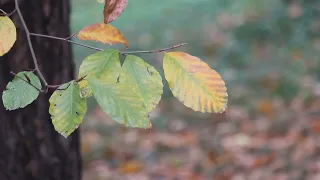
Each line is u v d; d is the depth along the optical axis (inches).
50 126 117.0
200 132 280.5
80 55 378.9
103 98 45.1
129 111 45.1
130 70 47.1
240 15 479.2
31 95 49.0
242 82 339.0
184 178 232.1
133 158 256.7
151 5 551.8
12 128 114.3
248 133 271.1
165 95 325.4
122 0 49.9
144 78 47.3
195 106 48.4
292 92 315.9
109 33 51.9
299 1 464.8
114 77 46.1
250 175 225.0
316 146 241.1
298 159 230.2
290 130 266.2
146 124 45.2
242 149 251.6
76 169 124.6
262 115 291.1
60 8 113.3
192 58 48.7
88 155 260.1
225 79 347.6
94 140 274.8
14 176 116.4
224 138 268.8
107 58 46.9
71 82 47.0
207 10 518.3
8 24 48.9
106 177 238.8
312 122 271.9
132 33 478.3
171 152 259.1
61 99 46.8
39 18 110.0
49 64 112.9
